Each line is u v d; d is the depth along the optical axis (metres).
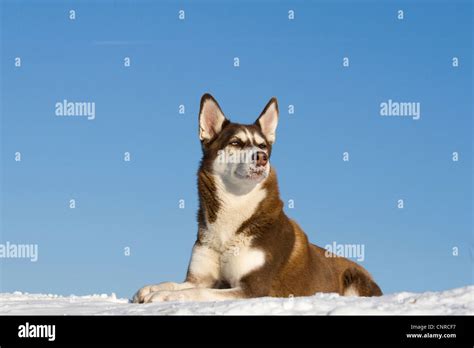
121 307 7.82
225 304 7.20
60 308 8.01
